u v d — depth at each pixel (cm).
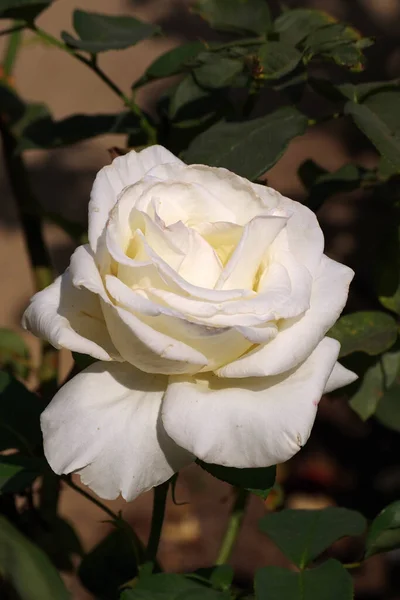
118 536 60
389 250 59
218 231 46
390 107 54
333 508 56
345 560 107
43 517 65
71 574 68
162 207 46
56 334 45
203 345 44
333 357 47
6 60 76
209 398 45
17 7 58
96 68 61
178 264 45
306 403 45
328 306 46
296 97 57
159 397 46
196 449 44
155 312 43
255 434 44
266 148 53
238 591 57
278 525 55
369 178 61
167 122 61
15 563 43
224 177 47
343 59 55
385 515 53
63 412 45
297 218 47
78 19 62
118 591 58
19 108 72
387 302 58
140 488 45
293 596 50
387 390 62
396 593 103
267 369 45
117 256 44
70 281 47
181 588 51
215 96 59
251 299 44
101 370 46
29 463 53
